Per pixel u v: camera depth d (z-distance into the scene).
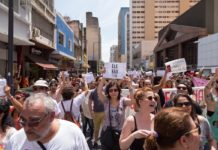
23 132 3.57
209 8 61.88
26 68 32.06
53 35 42.50
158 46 98.50
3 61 26.69
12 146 3.58
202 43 53.31
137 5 176.00
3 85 6.61
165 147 2.55
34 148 3.45
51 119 3.29
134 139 4.83
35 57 34.41
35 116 3.18
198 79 15.20
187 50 71.19
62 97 8.27
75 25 79.94
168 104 6.05
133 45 175.62
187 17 76.50
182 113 2.54
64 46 50.97
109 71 10.13
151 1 161.00
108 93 7.24
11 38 12.91
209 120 7.21
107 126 7.11
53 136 3.47
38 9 32.50
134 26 177.25
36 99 3.25
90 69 92.31
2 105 4.81
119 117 7.11
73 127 3.60
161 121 2.54
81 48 88.06
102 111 10.41
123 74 10.09
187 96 5.49
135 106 5.14
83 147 3.61
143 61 124.38
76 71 60.88
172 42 79.81
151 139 2.63
